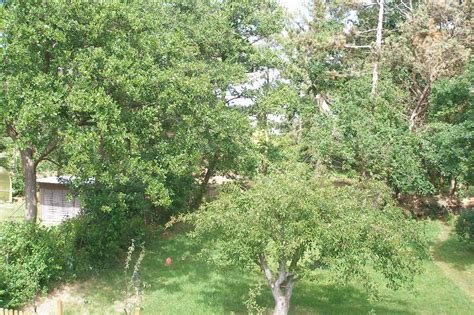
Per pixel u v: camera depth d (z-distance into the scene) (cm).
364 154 2611
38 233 1906
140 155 1969
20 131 1684
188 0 2572
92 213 2127
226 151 2512
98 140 1681
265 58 2659
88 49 1684
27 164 1947
